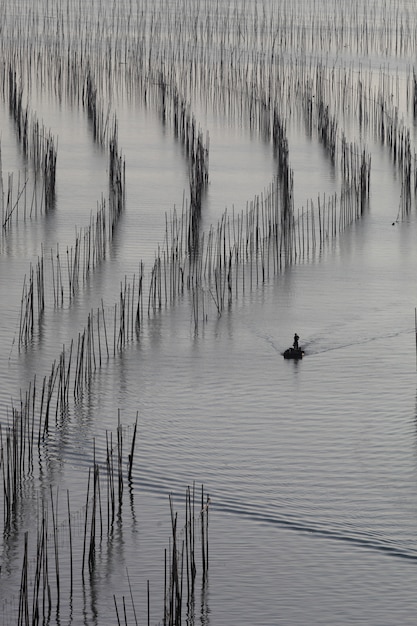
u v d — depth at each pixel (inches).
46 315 5482.3
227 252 6520.7
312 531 3592.5
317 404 4559.5
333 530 3604.8
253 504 3762.3
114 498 3764.8
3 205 7140.8
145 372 4849.9
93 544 3376.0
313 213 6766.7
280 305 5708.7
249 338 5251.0
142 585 3287.4
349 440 4242.1
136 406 4517.7
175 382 4761.3
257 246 6437.0
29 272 6117.1
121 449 3838.6
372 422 4397.1
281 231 6702.8
